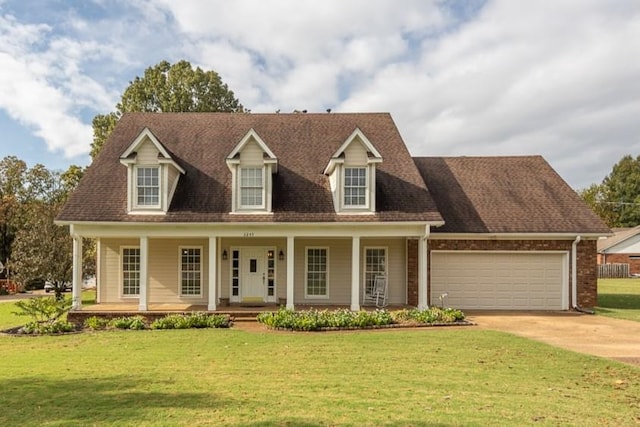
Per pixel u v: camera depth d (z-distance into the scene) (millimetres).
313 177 17953
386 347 10531
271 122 20656
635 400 6648
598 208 74000
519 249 18297
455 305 18391
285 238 18750
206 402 6348
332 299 18734
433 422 5527
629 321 15305
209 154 18750
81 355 9828
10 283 38250
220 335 12305
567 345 11164
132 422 5551
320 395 6703
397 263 18891
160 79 34531
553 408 6184
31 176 49844
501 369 8508
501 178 20734
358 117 21125
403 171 18328
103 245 18516
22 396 6707
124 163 16312
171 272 18438
